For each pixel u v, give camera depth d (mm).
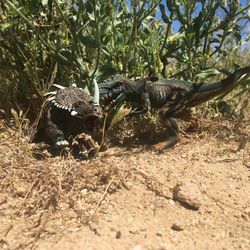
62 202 396
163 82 513
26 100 587
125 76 512
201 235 377
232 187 443
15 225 369
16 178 425
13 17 563
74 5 559
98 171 433
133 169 448
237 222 396
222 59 659
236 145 529
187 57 595
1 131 526
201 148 514
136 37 551
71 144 478
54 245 348
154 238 366
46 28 569
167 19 564
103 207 393
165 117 507
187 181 439
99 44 519
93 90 514
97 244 352
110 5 526
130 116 532
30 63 561
